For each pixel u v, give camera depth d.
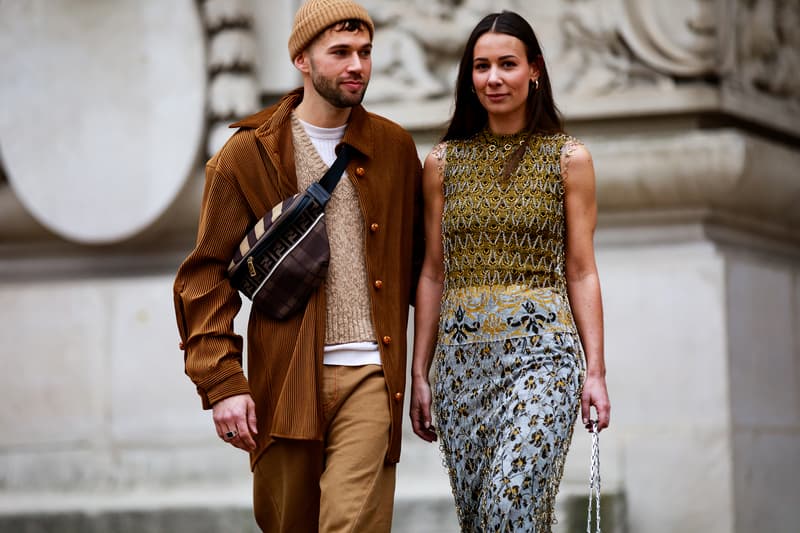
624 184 17.94
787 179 18.75
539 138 10.93
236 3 19.06
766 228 19.52
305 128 11.02
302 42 10.82
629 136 18.23
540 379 10.56
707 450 17.33
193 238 19.73
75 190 19.38
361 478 10.60
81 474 18.89
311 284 10.73
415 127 18.56
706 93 18.00
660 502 17.34
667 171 17.77
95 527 17.70
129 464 18.78
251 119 11.11
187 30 19.17
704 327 17.55
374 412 10.72
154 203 19.12
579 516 16.55
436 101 18.58
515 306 10.68
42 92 19.58
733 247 18.52
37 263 20.14
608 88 18.28
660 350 17.61
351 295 10.84
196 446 18.61
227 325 10.92
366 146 10.97
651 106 18.09
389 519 10.82
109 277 19.72
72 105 19.47
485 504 10.55
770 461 18.12
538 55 10.98
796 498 18.67
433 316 11.24
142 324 18.97
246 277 10.86
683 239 18.11
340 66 10.70
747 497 17.52
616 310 17.80
